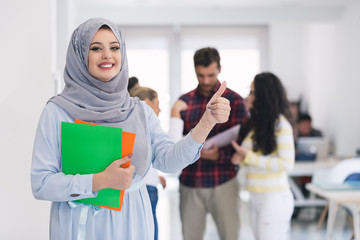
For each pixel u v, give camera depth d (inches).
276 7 281.7
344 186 149.3
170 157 60.3
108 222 57.7
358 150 225.3
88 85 59.5
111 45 59.6
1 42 71.6
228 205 109.2
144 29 331.3
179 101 110.6
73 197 54.7
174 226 194.5
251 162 102.9
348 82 269.9
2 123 71.4
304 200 217.3
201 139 58.3
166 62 333.1
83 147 55.9
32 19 83.4
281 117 104.8
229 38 336.8
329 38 296.5
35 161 56.0
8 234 73.5
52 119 57.6
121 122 60.1
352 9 265.4
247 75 339.0
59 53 149.2
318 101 319.9
